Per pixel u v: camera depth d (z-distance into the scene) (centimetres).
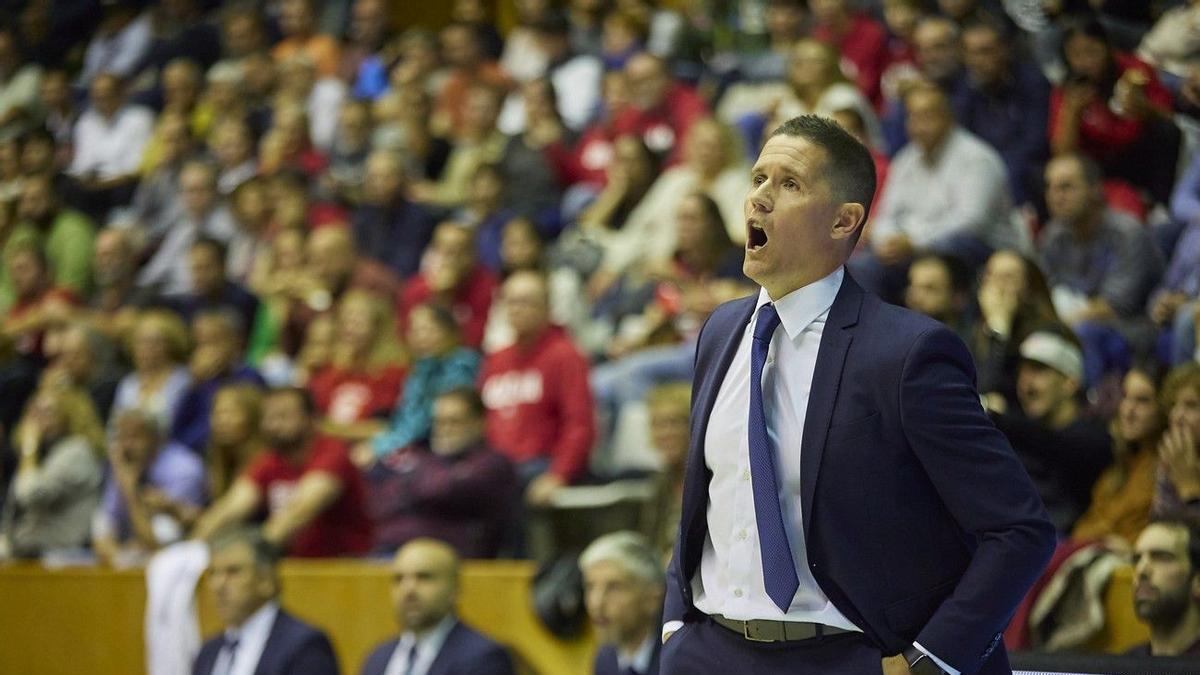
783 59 2742
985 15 2330
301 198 2734
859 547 732
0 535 2281
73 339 2375
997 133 2148
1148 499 1416
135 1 3828
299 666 1652
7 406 2534
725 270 2080
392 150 2708
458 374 1992
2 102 3650
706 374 796
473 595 1694
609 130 2709
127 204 3206
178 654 1831
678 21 3102
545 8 3250
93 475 2166
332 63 3381
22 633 1923
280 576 1770
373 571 1750
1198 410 1300
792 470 750
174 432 2238
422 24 3847
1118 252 1870
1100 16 2159
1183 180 1931
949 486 720
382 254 2622
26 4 3934
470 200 2647
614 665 1486
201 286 2556
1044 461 1470
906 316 748
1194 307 1622
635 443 1986
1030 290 1599
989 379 1553
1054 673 887
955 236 1927
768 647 747
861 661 731
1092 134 2027
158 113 3406
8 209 3106
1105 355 1731
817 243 754
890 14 2605
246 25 3491
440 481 1806
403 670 1580
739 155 2383
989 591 704
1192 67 1970
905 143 2239
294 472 1931
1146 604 1176
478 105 2878
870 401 734
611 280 2314
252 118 3181
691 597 782
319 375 2281
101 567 1916
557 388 1986
